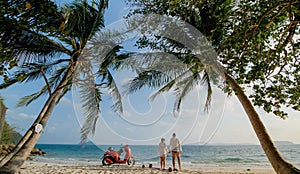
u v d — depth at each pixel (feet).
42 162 54.70
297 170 15.67
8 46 17.01
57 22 18.58
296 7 14.11
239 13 15.46
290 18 13.48
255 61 16.47
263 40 16.33
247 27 14.64
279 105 15.39
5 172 13.82
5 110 13.21
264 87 15.44
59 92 19.72
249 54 16.56
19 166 14.78
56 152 104.83
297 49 16.92
